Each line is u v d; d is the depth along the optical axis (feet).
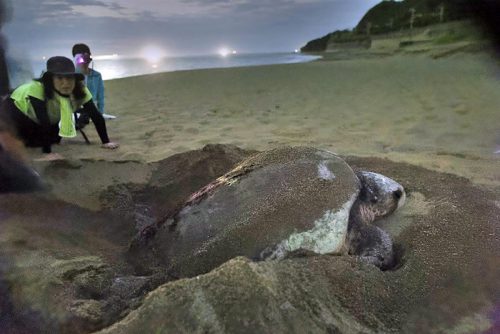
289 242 7.25
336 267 6.57
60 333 5.83
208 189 8.33
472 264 7.07
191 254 7.33
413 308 6.30
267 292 5.35
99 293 6.87
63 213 9.89
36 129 14.74
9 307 6.23
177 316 5.01
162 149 16.94
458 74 36.68
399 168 12.49
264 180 8.16
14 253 7.40
